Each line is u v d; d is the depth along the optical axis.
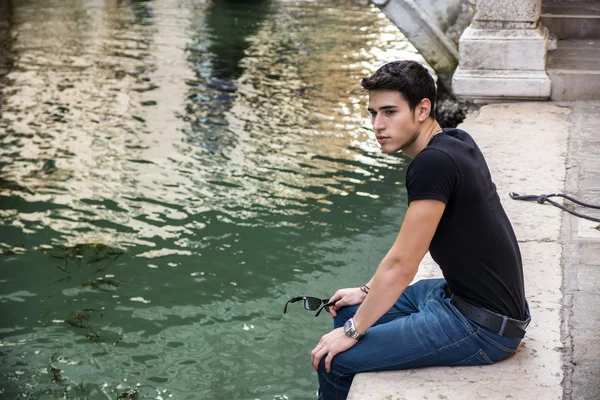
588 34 8.82
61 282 6.68
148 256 7.11
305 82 12.98
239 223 7.72
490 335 2.99
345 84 12.88
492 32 7.57
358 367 3.07
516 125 6.76
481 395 2.93
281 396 5.18
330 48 15.75
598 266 4.12
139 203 8.22
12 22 18.80
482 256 2.88
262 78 13.23
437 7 8.33
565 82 7.55
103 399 5.16
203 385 5.31
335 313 3.32
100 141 10.04
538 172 5.59
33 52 15.28
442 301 3.09
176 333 5.94
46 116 11.05
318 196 8.32
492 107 7.45
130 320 6.11
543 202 5.03
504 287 2.94
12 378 5.38
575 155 5.93
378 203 8.16
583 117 6.96
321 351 3.12
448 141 2.84
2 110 11.30
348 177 8.84
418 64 2.88
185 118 10.96
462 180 2.78
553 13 8.95
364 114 11.18
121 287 6.59
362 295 3.26
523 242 4.47
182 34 17.20
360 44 16.12
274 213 7.93
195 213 7.96
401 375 3.04
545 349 3.27
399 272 2.85
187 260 7.04
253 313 6.18
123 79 13.14
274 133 10.33
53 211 8.03
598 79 7.48
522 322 3.00
